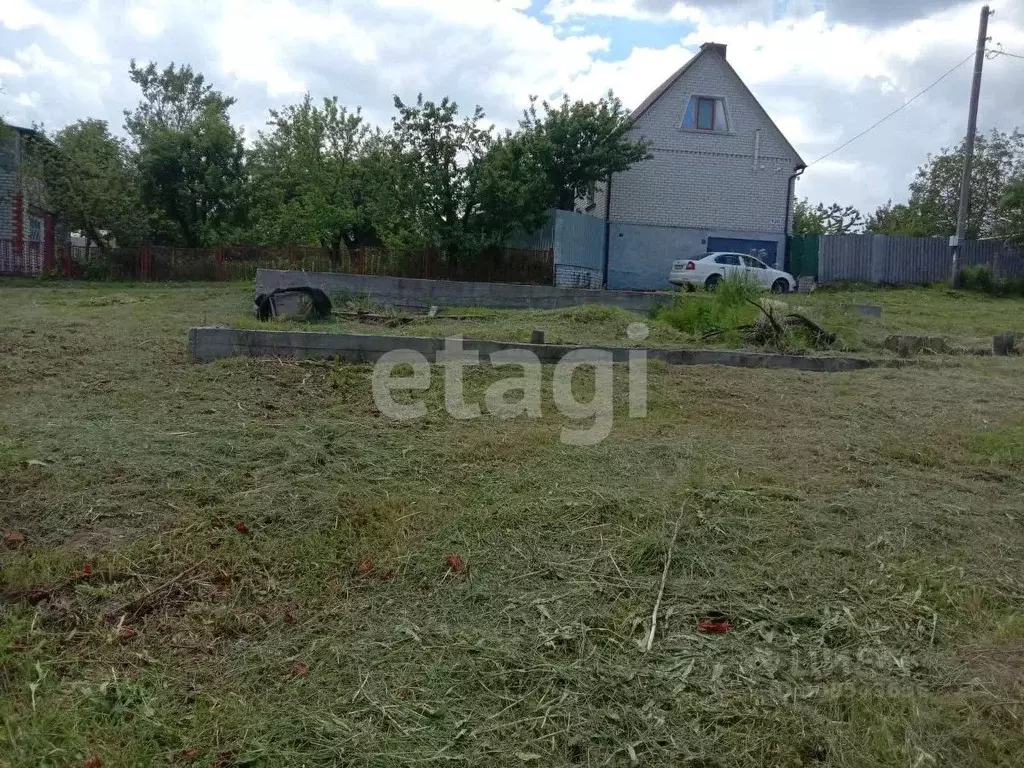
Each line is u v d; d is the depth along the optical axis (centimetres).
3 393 568
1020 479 463
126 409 537
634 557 349
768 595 324
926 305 1758
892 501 418
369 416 543
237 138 2388
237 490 408
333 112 2494
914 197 3172
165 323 965
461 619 307
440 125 1838
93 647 289
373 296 1252
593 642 292
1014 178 2595
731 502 402
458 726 251
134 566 337
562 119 2161
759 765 235
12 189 2072
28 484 406
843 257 2289
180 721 253
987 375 764
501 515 386
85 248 2077
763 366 771
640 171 2320
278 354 669
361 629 301
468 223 1897
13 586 320
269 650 289
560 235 2030
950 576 342
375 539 365
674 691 266
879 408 612
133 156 2400
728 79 2317
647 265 2338
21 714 252
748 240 2364
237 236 2355
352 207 2339
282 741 243
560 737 246
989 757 236
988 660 284
